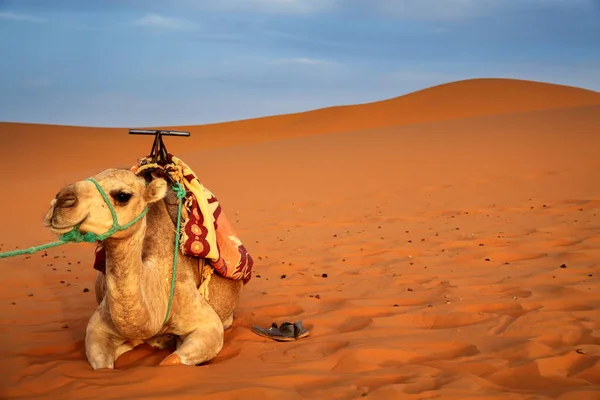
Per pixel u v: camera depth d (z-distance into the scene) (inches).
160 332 220.7
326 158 1128.8
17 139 2003.0
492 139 1145.4
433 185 778.2
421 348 235.8
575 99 2518.5
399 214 618.2
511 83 2662.4
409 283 343.0
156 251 213.9
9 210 762.8
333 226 585.3
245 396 186.1
